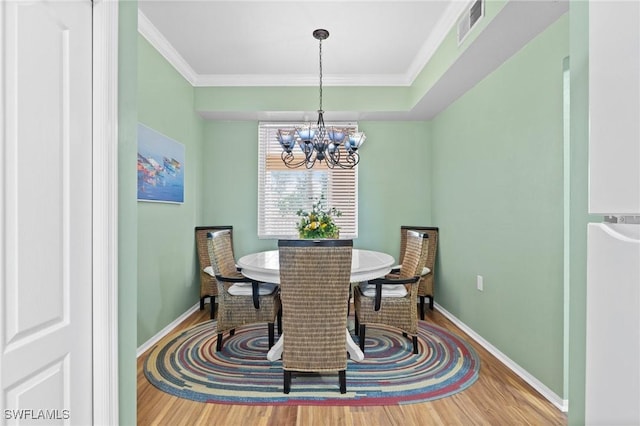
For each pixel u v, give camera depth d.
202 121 4.13
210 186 4.19
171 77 3.19
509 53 2.41
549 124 2.05
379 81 3.77
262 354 2.64
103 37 1.15
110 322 1.17
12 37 0.85
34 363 0.92
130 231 1.32
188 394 2.06
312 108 3.80
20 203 0.88
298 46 3.05
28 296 0.90
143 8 2.46
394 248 4.23
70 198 1.04
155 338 2.89
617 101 0.68
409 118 4.11
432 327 3.29
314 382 2.21
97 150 1.14
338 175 4.23
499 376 2.30
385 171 4.23
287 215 4.21
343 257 1.94
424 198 4.22
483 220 2.86
